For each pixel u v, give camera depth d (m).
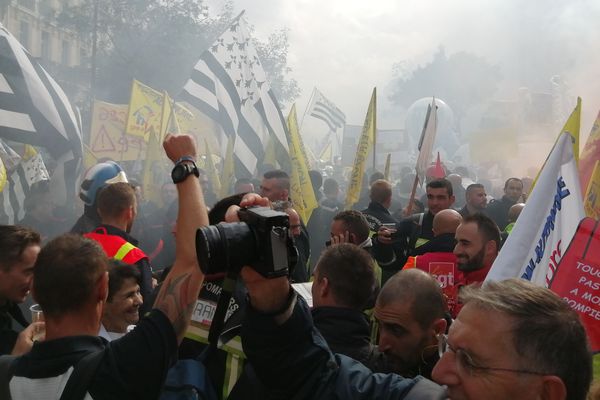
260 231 1.42
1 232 2.70
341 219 4.18
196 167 1.86
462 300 1.40
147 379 1.69
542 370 1.27
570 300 2.62
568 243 2.79
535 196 2.84
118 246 3.43
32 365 1.78
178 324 1.75
